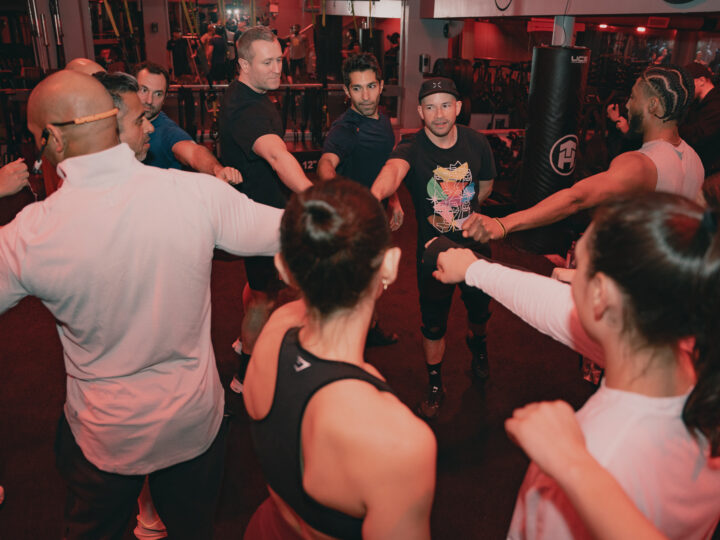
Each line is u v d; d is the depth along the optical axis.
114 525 1.51
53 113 1.21
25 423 2.71
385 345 3.48
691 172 2.07
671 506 0.73
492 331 3.65
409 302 4.07
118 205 1.23
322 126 7.42
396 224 3.31
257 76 2.62
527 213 1.80
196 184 1.34
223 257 2.72
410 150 2.50
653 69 2.02
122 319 1.30
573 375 3.18
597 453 0.72
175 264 1.31
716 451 0.73
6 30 7.71
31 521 2.15
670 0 4.11
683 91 1.95
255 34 2.56
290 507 0.91
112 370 1.36
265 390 0.90
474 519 2.21
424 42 8.15
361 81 2.85
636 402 0.73
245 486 2.36
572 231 4.32
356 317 0.86
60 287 1.24
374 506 0.76
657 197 0.70
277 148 2.53
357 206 0.81
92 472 1.43
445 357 3.35
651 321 0.69
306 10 8.08
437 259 1.28
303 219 0.81
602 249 0.71
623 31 9.83
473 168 2.58
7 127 6.35
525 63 8.78
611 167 1.98
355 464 0.75
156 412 1.39
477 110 9.52
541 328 1.07
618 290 0.70
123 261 1.25
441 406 2.87
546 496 0.80
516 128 9.12
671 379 0.73
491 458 2.53
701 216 0.66
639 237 0.67
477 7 6.46
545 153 3.95
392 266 0.89
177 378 1.41
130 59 7.54
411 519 0.77
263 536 1.11
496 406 2.89
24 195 5.83
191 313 1.38
